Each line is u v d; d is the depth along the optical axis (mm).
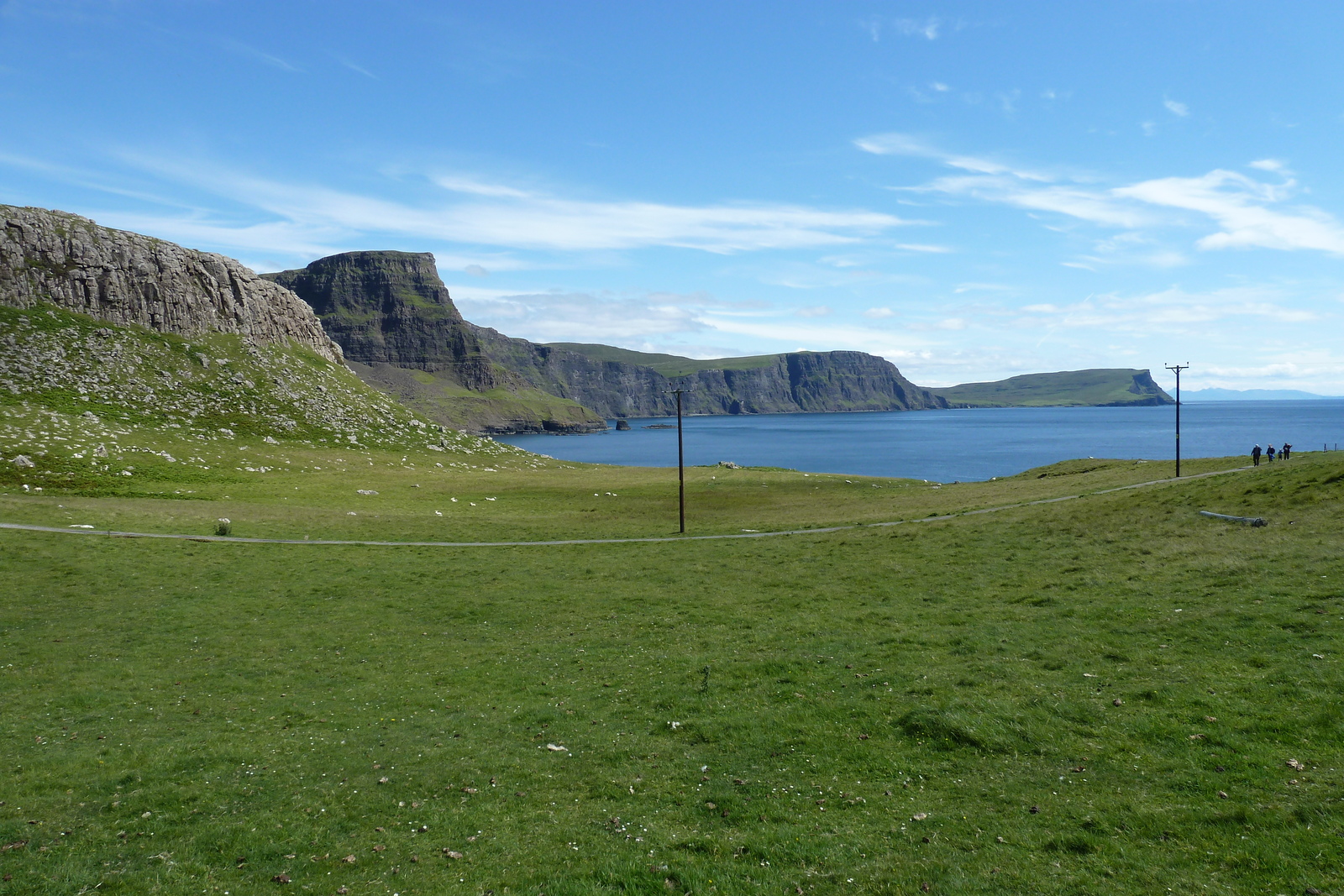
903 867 14258
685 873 14461
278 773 20875
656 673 28547
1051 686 22703
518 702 26375
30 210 176375
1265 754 16875
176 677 30531
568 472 158875
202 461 121250
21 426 113250
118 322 175625
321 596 45312
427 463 160000
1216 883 12875
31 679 29797
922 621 32531
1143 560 38500
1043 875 13633
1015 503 71250
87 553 52438
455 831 17031
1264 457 83875
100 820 18047
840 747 20297
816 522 72562
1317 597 27094
